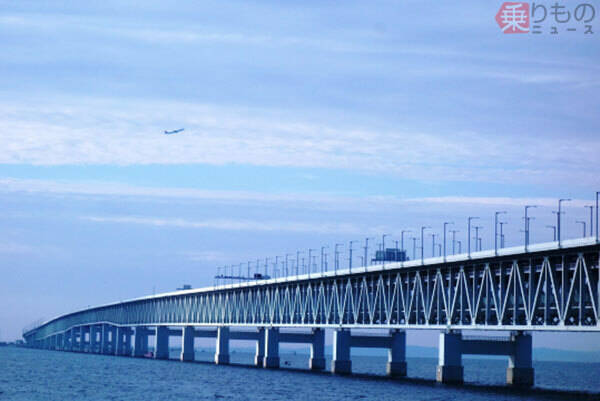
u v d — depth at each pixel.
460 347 166.75
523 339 167.62
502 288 146.25
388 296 185.75
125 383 186.25
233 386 176.50
